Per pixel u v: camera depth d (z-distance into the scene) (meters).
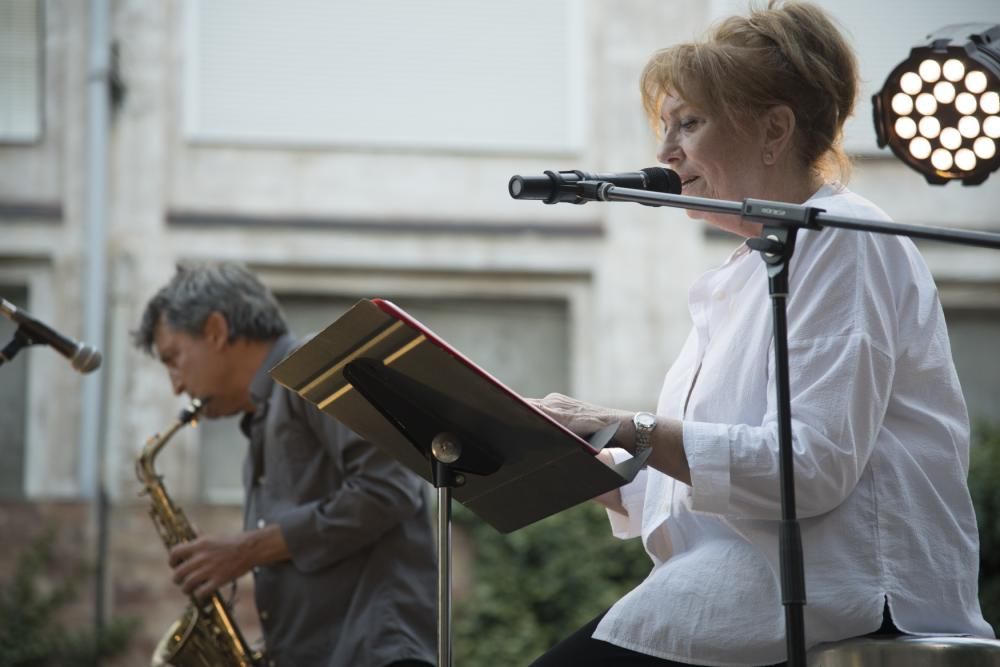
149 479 10.37
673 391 6.37
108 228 26.33
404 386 5.34
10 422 25.53
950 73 6.41
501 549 23.97
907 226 5.13
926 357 5.75
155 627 23.77
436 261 27.53
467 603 23.59
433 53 28.25
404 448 5.75
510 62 28.34
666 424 5.51
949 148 6.56
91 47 26.61
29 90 26.55
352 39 28.12
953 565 5.55
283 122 27.64
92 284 25.62
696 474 5.42
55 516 23.80
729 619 5.58
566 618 23.77
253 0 27.94
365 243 27.45
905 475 5.61
